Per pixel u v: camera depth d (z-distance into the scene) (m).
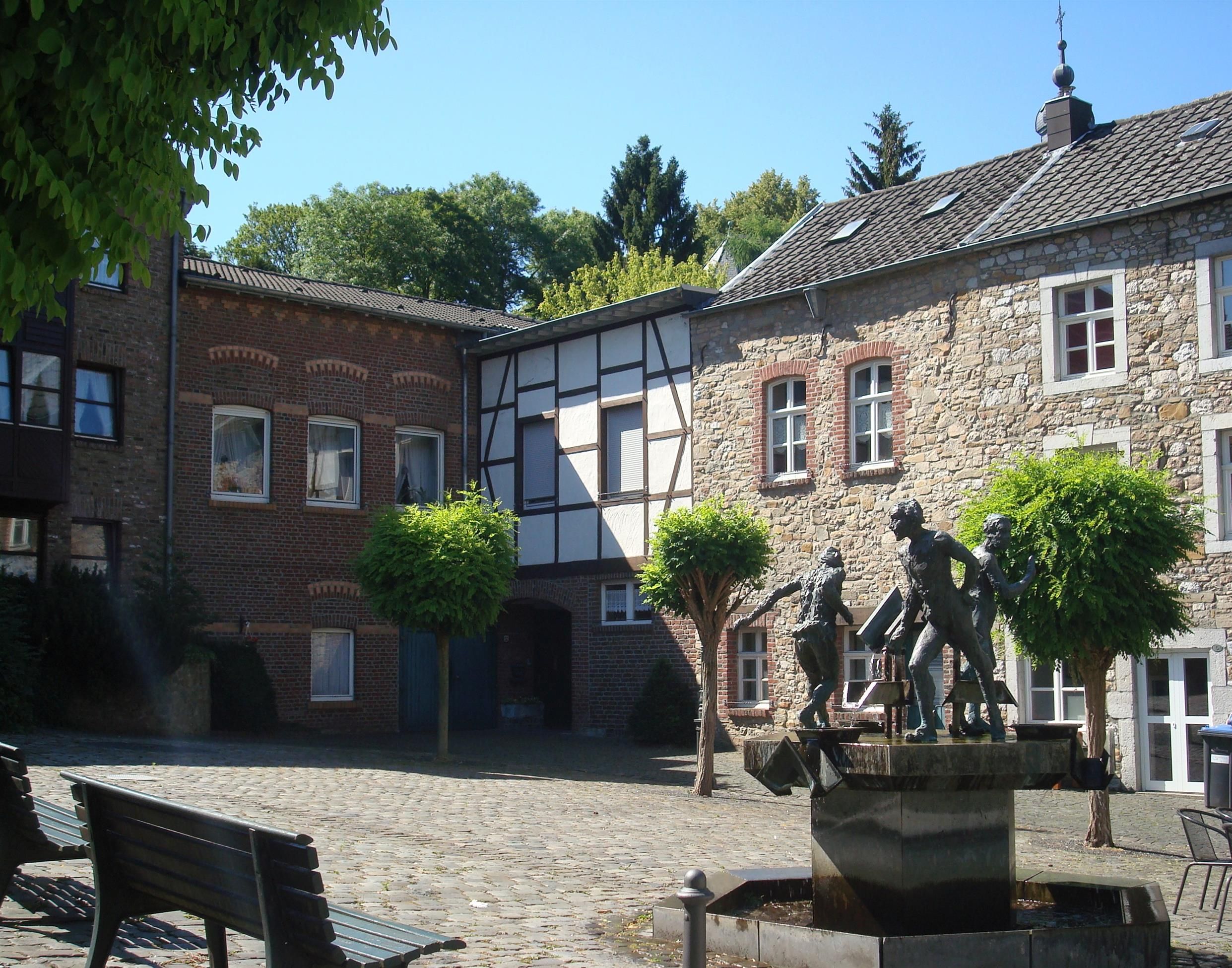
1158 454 14.95
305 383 23.81
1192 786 16.16
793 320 20.95
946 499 18.73
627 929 6.97
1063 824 13.99
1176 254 16.75
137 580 20.22
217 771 14.41
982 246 18.42
